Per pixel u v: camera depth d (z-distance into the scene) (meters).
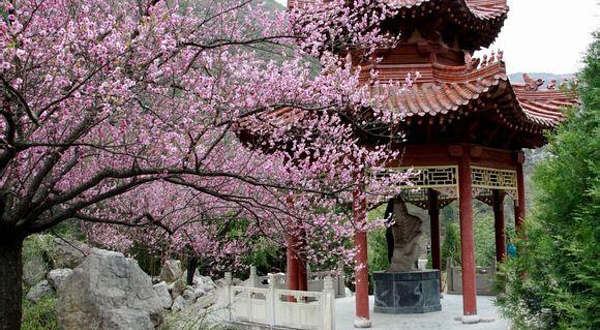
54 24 7.97
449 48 15.41
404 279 14.98
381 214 25.97
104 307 10.73
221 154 10.76
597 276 6.56
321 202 10.95
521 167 15.38
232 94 8.66
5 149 7.39
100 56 6.77
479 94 11.98
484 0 16.16
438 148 13.47
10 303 8.20
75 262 17.95
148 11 8.23
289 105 8.96
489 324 12.91
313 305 12.42
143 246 19.98
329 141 10.79
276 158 11.04
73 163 8.88
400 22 14.28
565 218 7.50
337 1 10.10
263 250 26.00
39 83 7.48
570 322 7.64
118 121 8.05
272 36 8.71
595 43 8.11
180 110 8.73
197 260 23.02
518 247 8.52
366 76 14.38
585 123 7.83
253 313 13.84
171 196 14.34
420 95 13.38
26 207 8.15
